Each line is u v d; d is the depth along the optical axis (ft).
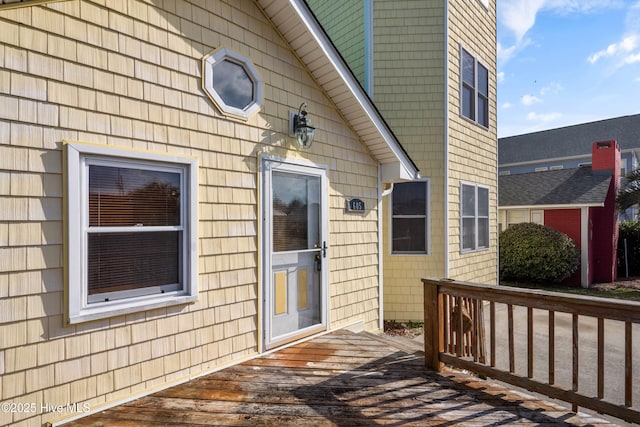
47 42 7.31
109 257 8.14
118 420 7.39
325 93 13.62
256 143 11.13
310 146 12.94
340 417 7.60
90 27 7.88
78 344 7.61
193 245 9.45
